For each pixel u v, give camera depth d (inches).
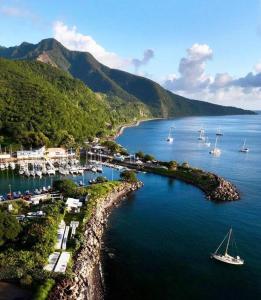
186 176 7249.0
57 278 2866.6
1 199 5251.0
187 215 5017.2
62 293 2699.3
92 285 3095.5
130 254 3732.8
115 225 4571.9
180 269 3442.4
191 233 4345.5
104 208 5162.4
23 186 6397.6
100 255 3683.6
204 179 6830.7
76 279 2930.6
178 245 3986.2
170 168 7854.3
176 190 6412.4
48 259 3157.0
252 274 3390.7
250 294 3065.9
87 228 3998.5
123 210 5196.9
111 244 3973.9
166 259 3641.7
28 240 3373.5
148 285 3152.1
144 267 3464.6
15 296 2652.6
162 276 3307.1
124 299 2933.1
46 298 2598.4
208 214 5073.8
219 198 5831.7
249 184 6978.4
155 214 5036.9
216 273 3385.8
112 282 3179.1
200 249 3887.8
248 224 4690.0
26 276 2822.3
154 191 6323.8
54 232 3619.6
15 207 4675.2
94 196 5265.8
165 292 3053.6
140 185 6653.5
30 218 4178.2
